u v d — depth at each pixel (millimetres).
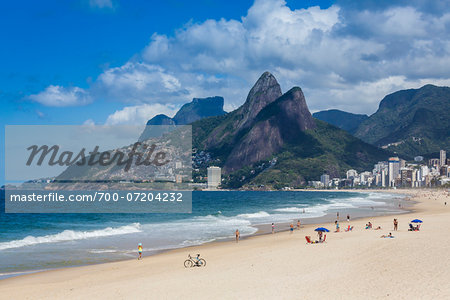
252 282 21844
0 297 21281
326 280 21250
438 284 19125
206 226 58438
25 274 27469
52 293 21828
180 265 29297
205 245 40719
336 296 18406
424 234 38062
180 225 59812
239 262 28516
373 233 42625
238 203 148625
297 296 18750
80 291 22047
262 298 18766
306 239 37594
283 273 23625
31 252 36219
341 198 199375
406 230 44344
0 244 40125
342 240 36875
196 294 20109
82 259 33250
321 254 29000
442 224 50438
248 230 53531
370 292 18672
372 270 22734
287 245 36781
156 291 21078
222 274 24500
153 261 31688
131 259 33375
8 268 29453
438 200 161125
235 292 20000
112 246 39938
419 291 18266
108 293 21234
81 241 42969
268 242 40750
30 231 55969
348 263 25094
